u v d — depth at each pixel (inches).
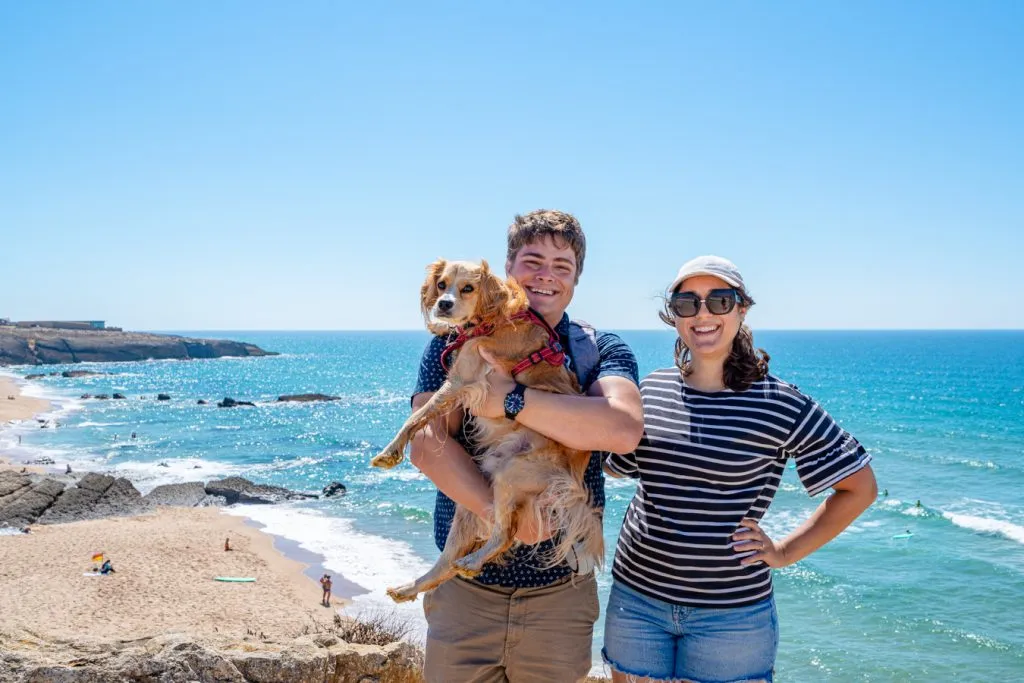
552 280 148.4
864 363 6299.2
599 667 570.9
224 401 3489.2
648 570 146.5
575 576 140.9
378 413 3235.7
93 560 1026.7
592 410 128.6
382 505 1406.3
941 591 869.8
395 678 291.3
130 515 1325.0
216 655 263.9
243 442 2357.3
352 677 283.6
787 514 1206.9
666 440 145.3
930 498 1368.1
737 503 142.6
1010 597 847.7
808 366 5890.8
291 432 2603.3
